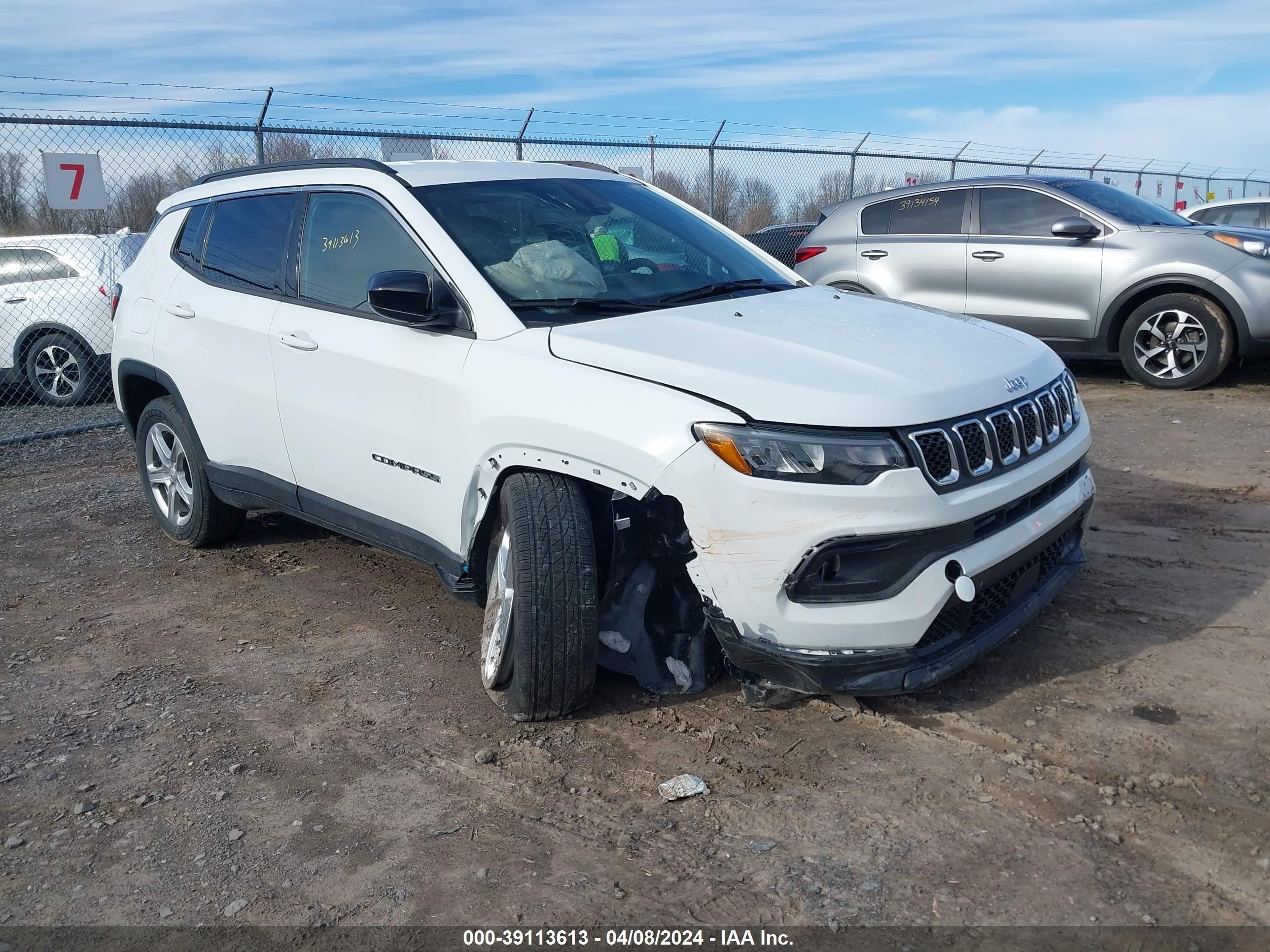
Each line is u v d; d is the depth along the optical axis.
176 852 2.81
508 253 3.74
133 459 7.79
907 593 2.90
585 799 2.97
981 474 3.05
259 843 2.84
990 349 3.48
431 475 3.66
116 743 3.43
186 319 4.82
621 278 3.85
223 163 9.80
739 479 2.86
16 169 9.22
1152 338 8.31
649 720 3.38
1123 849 2.61
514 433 3.26
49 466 7.67
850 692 2.95
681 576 3.35
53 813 3.03
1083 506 3.55
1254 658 3.57
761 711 3.40
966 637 3.11
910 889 2.51
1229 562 4.46
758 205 14.62
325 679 3.84
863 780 2.98
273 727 3.49
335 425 4.04
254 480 4.63
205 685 3.83
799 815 2.83
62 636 4.37
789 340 3.28
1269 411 7.32
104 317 10.34
